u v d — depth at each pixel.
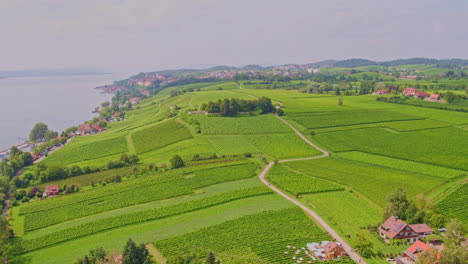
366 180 142.50
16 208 131.25
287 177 147.38
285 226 108.44
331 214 116.00
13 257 98.44
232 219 113.38
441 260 80.00
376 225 106.81
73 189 144.38
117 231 109.50
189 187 140.25
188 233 105.50
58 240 105.31
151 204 127.81
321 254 93.12
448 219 108.25
